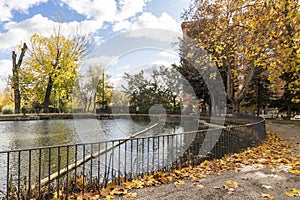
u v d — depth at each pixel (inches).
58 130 512.1
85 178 142.6
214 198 100.5
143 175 145.9
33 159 246.5
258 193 106.3
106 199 99.8
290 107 730.8
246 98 847.7
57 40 998.4
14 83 977.5
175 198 100.6
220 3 436.1
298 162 167.6
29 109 1008.9
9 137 416.8
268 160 173.0
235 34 405.4
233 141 227.9
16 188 128.4
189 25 535.2
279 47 290.7
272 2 276.5
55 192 118.7
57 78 970.1
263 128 305.7
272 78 321.7
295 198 101.0
